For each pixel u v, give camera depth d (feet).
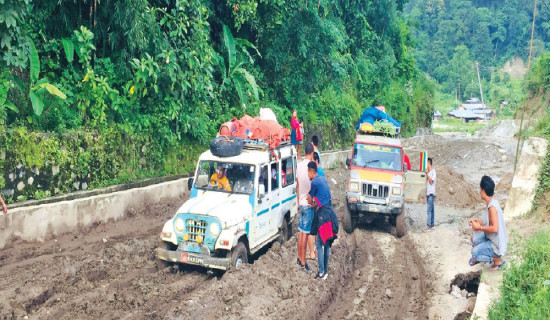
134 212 41.09
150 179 45.55
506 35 404.77
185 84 46.68
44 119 37.22
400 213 42.29
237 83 56.80
